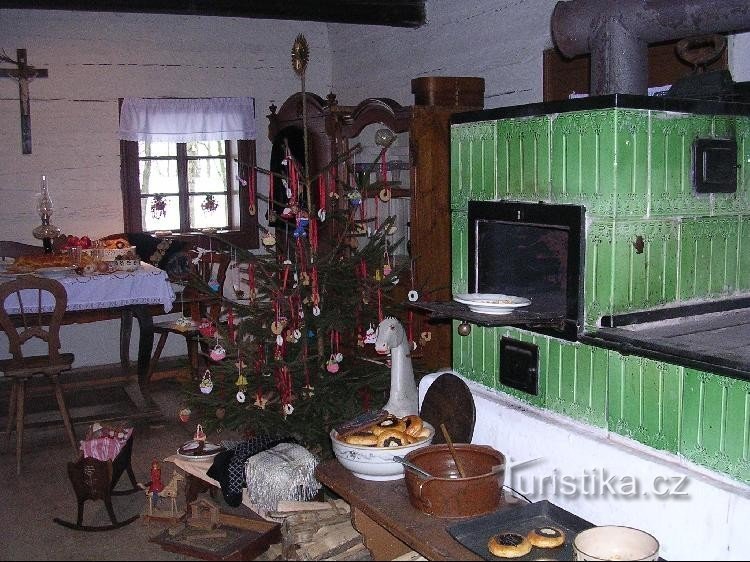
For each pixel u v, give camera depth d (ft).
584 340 7.89
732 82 8.84
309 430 10.91
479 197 9.30
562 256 8.71
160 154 19.62
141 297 14.52
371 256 11.66
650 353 7.24
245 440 11.16
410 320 11.26
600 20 9.11
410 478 7.86
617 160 7.64
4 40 17.81
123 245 15.88
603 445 7.71
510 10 14.28
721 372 6.66
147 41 18.99
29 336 12.60
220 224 20.30
